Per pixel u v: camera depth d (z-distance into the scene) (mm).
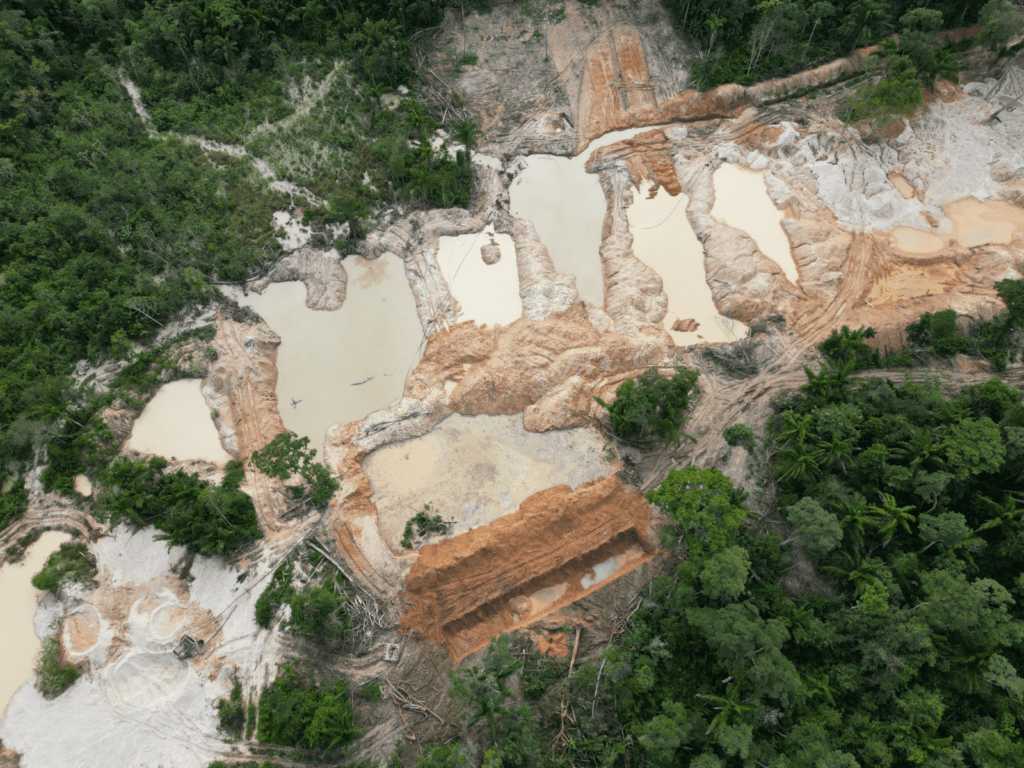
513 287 60375
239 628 44281
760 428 51156
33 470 50219
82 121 67000
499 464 51656
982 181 63656
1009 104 67062
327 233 62562
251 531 47281
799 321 56500
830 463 45656
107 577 46188
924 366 53469
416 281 60344
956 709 38156
